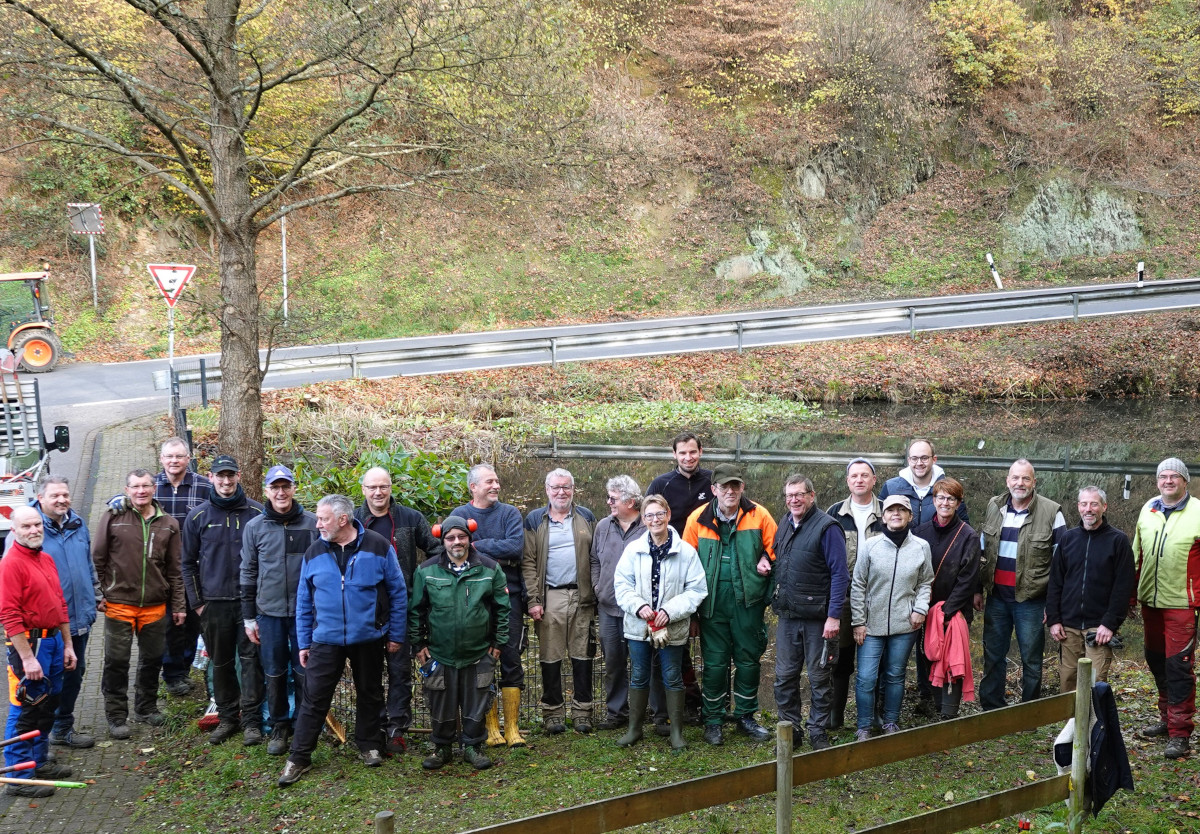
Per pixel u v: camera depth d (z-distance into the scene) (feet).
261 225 33.83
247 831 18.42
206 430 49.65
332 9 31.71
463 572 21.12
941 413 67.26
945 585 23.00
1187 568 20.88
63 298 80.48
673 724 22.12
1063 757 16.37
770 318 74.69
